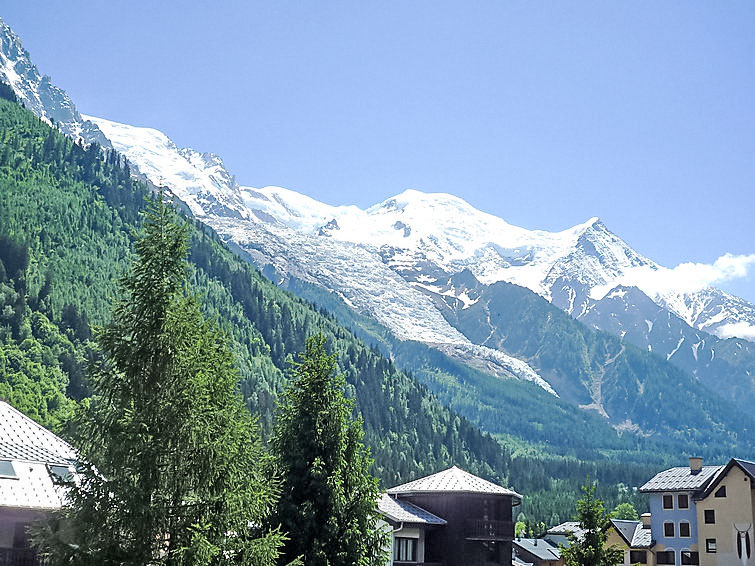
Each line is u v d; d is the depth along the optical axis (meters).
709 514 110.94
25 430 50.81
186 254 34.88
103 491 31.30
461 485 84.31
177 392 32.06
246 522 33.69
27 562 41.78
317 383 46.97
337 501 44.47
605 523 77.12
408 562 78.50
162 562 30.69
